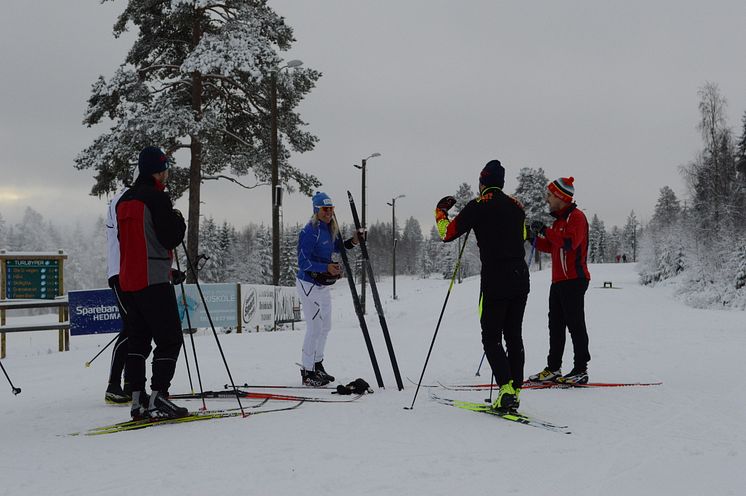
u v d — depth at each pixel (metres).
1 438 3.87
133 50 18.23
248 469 3.05
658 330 11.98
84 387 6.32
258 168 19.78
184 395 5.04
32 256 12.05
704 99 36.69
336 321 21.34
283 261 69.00
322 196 5.89
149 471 3.04
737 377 6.04
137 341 4.30
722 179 35.78
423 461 3.18
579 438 3.68
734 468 3.11
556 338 5.70
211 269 68.12
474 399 4.95
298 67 18.66
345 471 3.01
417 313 24.48
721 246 30.52
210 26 18.16
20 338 16.11
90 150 16.62
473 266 84.62
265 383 6.09
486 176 4.58
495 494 2.70
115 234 4.95
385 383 6.00
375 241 122.00
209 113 17.16
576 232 5.44
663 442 3.60
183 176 19.52
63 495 2.71
